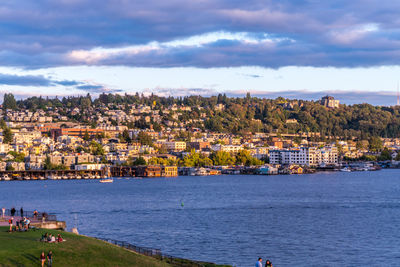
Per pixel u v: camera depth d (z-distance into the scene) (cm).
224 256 15312
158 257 12106
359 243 17112
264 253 15688
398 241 17400
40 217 15312
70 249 10919
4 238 11525
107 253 11056
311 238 17950
